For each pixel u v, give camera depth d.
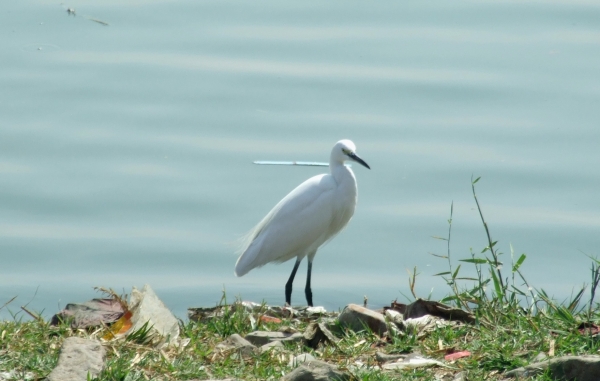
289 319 11.82
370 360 9.11
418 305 11.29
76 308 10.91
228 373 8.59
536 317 10.22
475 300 11.57
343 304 17.25
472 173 21.02
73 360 8.02
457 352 9.21
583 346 8.98
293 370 8.18
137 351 9.02
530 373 8.21
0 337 9.33
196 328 10.81
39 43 26.39
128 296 12.86
